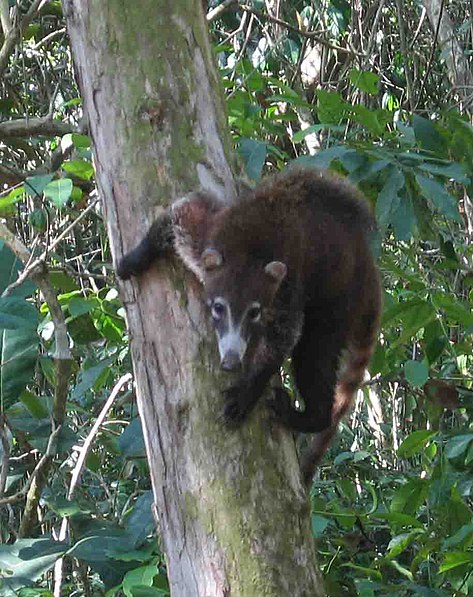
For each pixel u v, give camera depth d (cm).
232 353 427
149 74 444
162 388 439
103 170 455
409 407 984
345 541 725
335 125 712
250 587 418
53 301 629
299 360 565
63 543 586
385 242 833
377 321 616
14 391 598
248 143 643
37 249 714
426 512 850
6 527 812
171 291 445
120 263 452
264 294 484
